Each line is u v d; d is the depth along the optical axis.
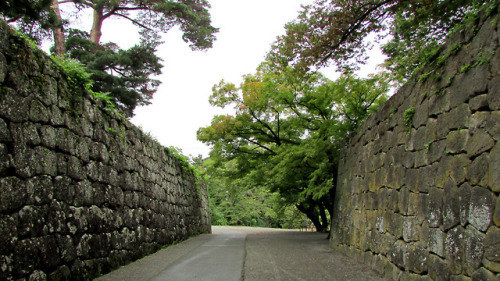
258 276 5.35
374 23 7.70
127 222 6.74
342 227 8.70
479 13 3.57
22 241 3.52
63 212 4.39
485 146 3.20
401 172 5.16
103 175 5.79
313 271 5.80
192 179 15.55
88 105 5.48
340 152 10.14
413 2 6.85
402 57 8.90
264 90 12.81
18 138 3.63
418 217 4.45
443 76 4.13
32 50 4.08
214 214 38.16
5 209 3.33
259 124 13.71
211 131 14.02
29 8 8.89
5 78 3.54
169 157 11.26
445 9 7.07
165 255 7.81
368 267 6.19
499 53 3.15
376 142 6.55
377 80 10.45
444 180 3.89
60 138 4.49
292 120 13.03
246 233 18.69
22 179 3.63
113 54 15.52
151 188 8.66
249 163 15.31
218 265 6.36
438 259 3.87
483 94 3.32
